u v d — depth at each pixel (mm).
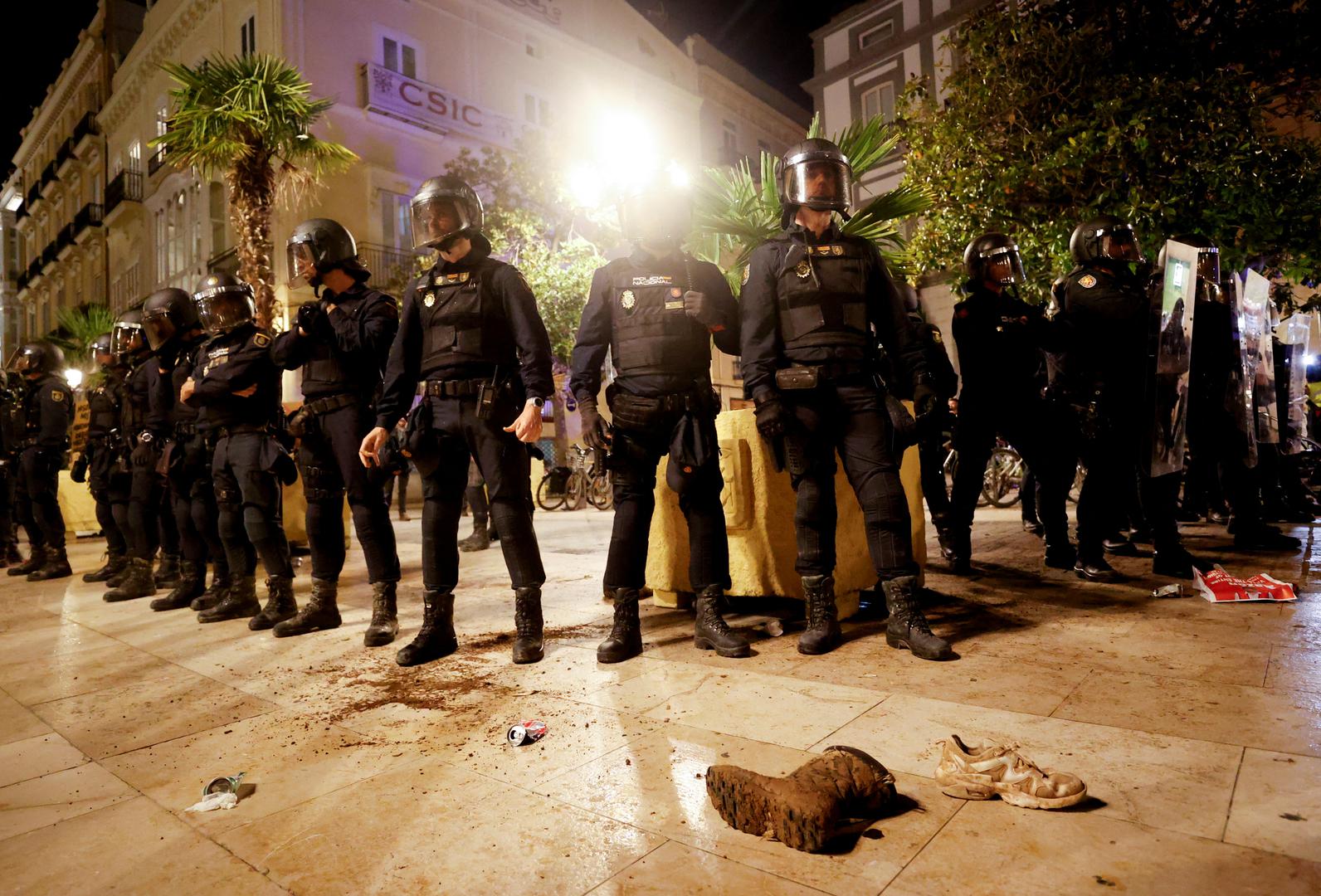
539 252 13727
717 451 2947
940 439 4219
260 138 10109
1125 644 2584
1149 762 1676
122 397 5500
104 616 4449
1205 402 4230
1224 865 1277
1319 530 4855
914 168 6531
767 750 1892
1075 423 3715
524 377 3010
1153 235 5059
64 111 27750
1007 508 7930
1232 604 3047
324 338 3492
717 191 5773
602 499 10953
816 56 20672
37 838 1681
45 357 6430
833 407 2775
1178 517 5652
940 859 1374
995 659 2516
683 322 2885
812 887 1312
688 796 1690
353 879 1434
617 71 21875
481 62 18859
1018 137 5762
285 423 4000
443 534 3076
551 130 16688
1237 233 5164
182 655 3375
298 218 15703
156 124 20703
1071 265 5430
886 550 2713
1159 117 5133
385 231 16953
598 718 2213
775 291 2863
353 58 16562
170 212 20094
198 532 4539
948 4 18062
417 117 17219
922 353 2846
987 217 5855
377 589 3410
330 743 2180
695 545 2943
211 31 17953
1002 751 1609
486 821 1634
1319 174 4977
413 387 3229
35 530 6676
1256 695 2025
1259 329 4562
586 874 1399
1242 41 5652
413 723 2305
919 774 1713
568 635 3320
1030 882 1278
